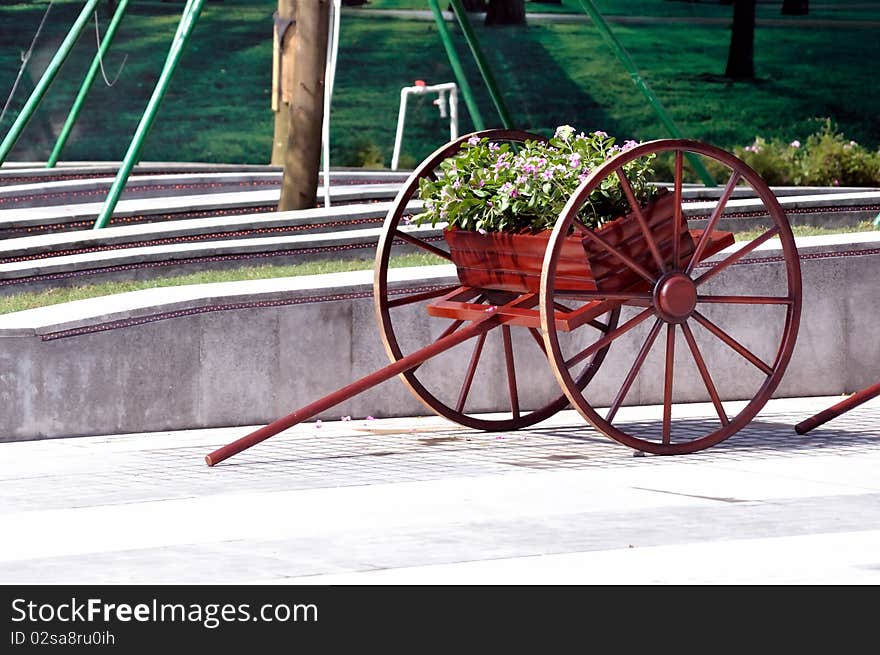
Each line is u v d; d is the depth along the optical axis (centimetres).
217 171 2166
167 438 1041
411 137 3688
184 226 1455
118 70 3500
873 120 3934
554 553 674
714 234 1005
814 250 1228
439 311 1008
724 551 677
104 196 1895
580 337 1171
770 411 1158
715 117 3884
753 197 1767
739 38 3884
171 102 3547
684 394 1209
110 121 3494
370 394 1132
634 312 1183
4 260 1358
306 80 1614
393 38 3703
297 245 1362
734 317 1216
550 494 821
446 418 1051
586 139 991
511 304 980
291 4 2453
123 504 798
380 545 692
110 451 982
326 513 770
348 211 1513
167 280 1296
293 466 920
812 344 1238
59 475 890
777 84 3928
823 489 834
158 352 1069
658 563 655
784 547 685
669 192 968
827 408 1088
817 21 3959
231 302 1086
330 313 1114
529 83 3803
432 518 754
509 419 1112
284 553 677
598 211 965
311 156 1622
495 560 662
